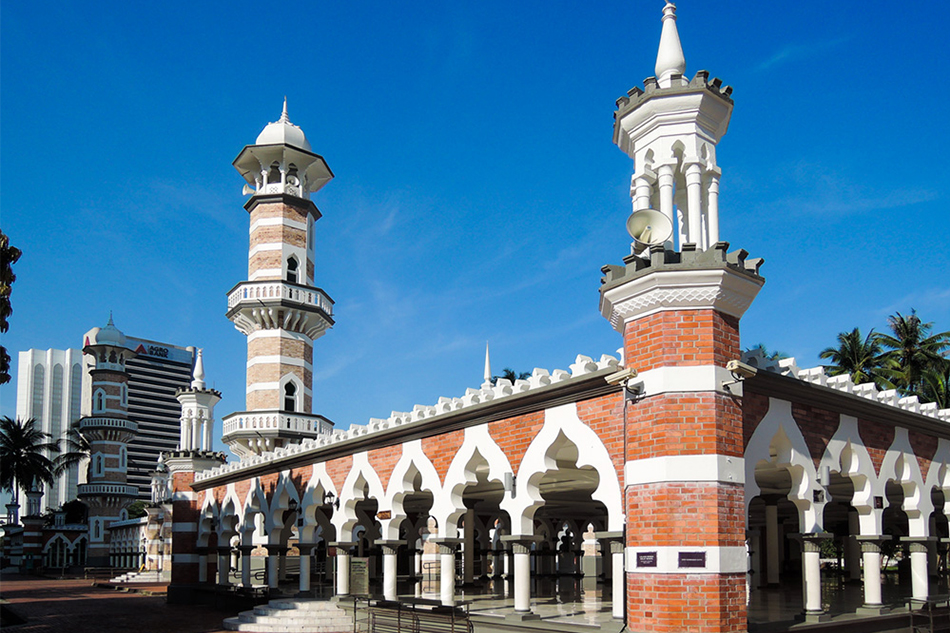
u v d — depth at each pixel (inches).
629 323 557.3
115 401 3129.9
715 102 593.9
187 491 1422.2
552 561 1401.3
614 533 565.3
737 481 519.8
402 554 1615.4
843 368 1994.3
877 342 2014.0
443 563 740.7
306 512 1015.6
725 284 526.0
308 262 1672.0
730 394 530.9
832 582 1127.6
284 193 1640.0
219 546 1299.2
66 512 3553.2
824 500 627.8
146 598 1562.5
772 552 989.2
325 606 941.8
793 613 668.1
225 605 1229.1
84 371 6845.5
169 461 1440.7
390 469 855.1
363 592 928.9
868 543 679.7
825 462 642.8
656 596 506.6
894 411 722.2
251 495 1187.3
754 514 1179.3
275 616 937.5
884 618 658.8
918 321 1967.3
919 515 748.6
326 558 1321.4
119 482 3093.0
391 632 788.6
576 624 592.1
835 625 607.5
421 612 735.1
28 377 6688.0
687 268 521.7
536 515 1369.3
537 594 979.3
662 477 514.3
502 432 697.6
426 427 787.4
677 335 529.0
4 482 3339.1
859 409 685.3
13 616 1192.2
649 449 527.2
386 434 848.3
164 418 6323.8
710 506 505.4
